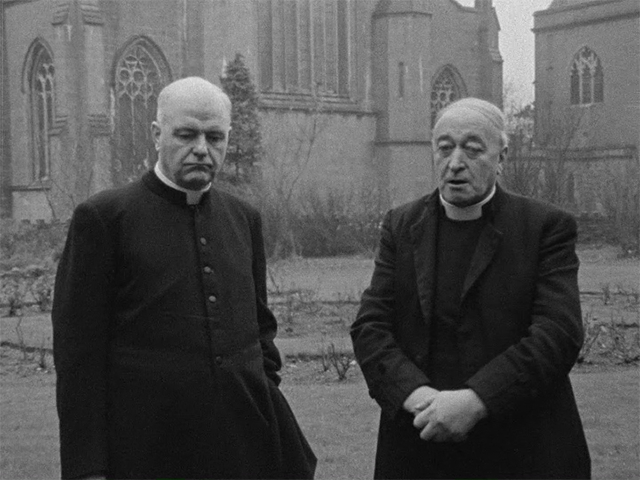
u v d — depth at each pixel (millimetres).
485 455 4633
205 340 4875
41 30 52562
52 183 49750
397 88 61844
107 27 52844
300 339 15531
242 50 55406
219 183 37656
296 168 58531
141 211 4953
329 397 11266
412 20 61625
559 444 4602
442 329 4762
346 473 8164
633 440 9148
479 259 4711
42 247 33812
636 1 69625
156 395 4789
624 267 29203
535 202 4887
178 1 55531
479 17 68688
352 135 61344
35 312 19469
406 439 4773
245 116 52438
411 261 4887
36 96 53625
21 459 8812
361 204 44375
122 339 4879
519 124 63438
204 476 4805
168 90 4887
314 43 60281
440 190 4820
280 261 31781
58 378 4770
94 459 4668
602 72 71875
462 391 4438
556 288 4637
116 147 48438
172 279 4883
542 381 4441
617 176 49812
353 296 20438
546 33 75250
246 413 4945
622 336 14234
